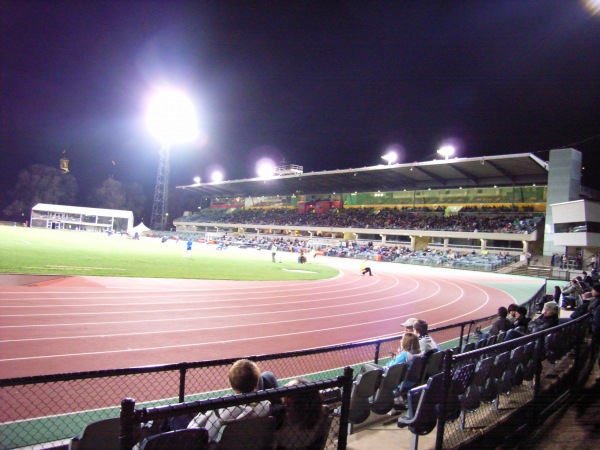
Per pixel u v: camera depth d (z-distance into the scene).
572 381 6.97
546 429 5.15
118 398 6.12
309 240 69.38
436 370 6.30
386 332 12.54
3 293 13.94
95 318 11.44
